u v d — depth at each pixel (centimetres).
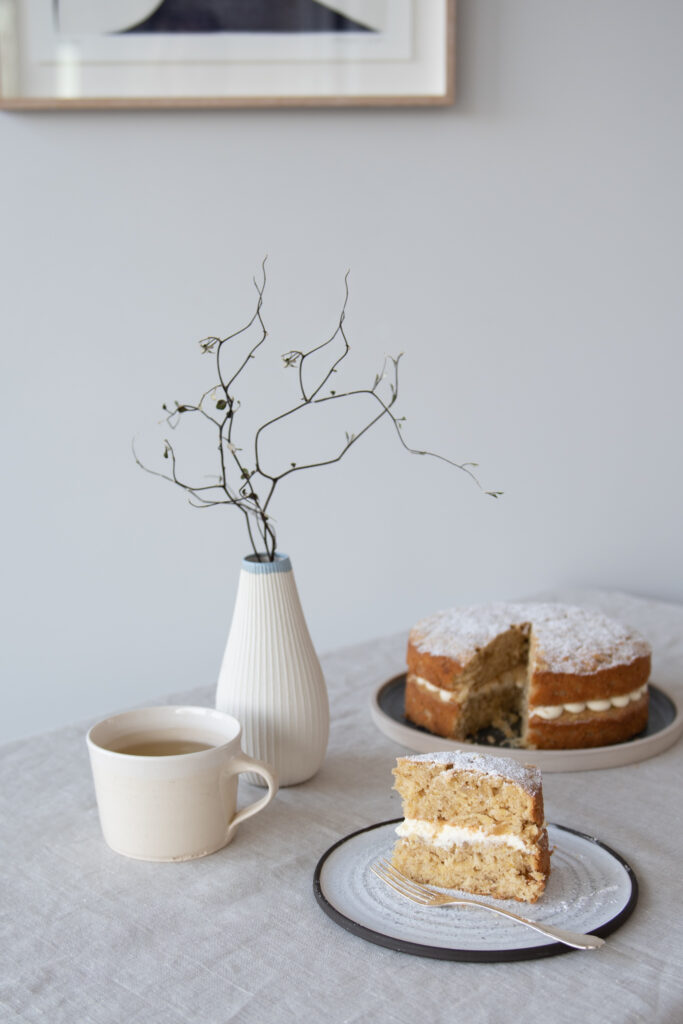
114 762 105
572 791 117
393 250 186
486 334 190
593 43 183
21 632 191
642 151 185
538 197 186
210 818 106
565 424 193
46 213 181
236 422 188
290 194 184
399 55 179
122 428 187
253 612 116
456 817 102
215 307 185
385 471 193
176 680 196
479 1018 90
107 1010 91
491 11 181
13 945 97
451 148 185
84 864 106
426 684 129
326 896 101
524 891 100
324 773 120
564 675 124
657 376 192
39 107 177
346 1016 90
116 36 177
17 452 186
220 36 177
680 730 127
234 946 96
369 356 189
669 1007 91
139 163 182
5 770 120
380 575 197
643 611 170
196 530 191
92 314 184
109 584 191
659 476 195
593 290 189
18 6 175
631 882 101
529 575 199
